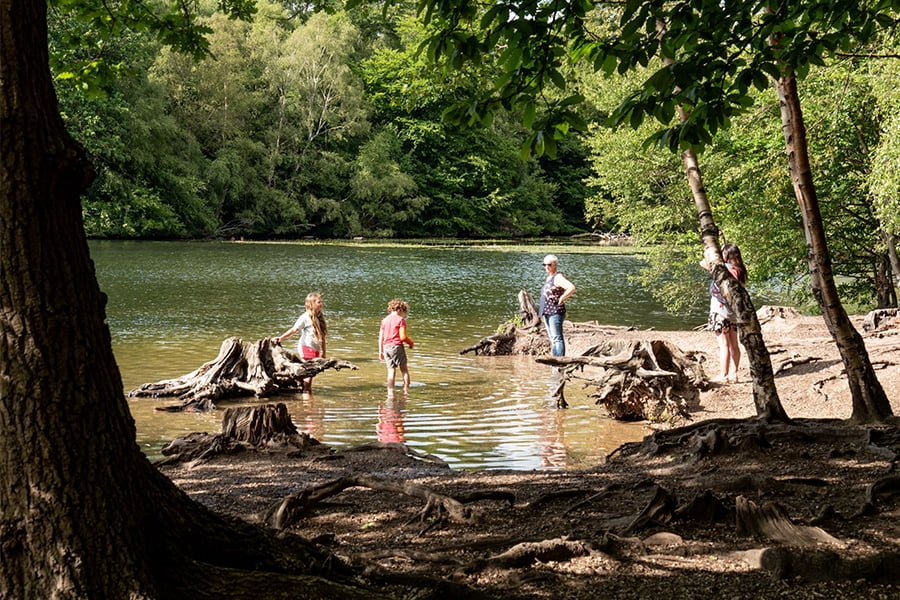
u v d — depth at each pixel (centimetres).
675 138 624
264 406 927
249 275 3591
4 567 342
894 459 726
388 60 7431
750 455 777
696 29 621
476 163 7819
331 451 905
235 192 6644
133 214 5862
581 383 1465
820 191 2323
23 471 342
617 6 648
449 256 5100
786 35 663
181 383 1312
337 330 2098
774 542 508
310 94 7025
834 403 1139
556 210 8675
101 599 342
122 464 359
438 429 1091
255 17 7062
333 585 374
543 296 1595
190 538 383
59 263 349
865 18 679
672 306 2755
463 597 425
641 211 2830
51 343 345
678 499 612
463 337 2050
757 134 2264
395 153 7694
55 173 346
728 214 2452
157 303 2550
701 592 440
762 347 880
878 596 430
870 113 2152
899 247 2372
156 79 6206
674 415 1134
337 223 7294
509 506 622
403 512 619
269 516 598
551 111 577
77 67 901
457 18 598
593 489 658
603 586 451
